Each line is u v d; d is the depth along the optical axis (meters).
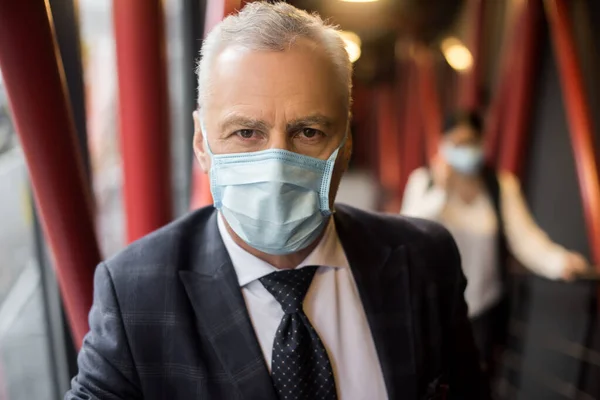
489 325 2.37
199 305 0.95
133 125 1.37
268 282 0.97
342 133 0.91
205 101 0.89
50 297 1.74
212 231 1.03
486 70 3.78
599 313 2.47
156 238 1.02
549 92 2.92
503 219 2.32
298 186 0.88
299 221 0.89
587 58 2.43
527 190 3.13
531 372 2.78
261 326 0.97
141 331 0.92
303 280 1.00
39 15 0.93
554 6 2.16
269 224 0.89
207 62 0.88
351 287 1.05
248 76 0.82
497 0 3.62
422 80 4.70
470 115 2.37
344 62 0.89
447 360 1.18
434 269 1.12
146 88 1.34
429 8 3.74
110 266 0.97
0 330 1.80
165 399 0.92
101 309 0.94
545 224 3.01
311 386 0.94
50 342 1.79
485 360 2.39
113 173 2.58
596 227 2.16
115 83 1.38
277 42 0.82
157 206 1.42
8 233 1.78
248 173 0.87
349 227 1.12
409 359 1.02
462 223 2.31
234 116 0.84
